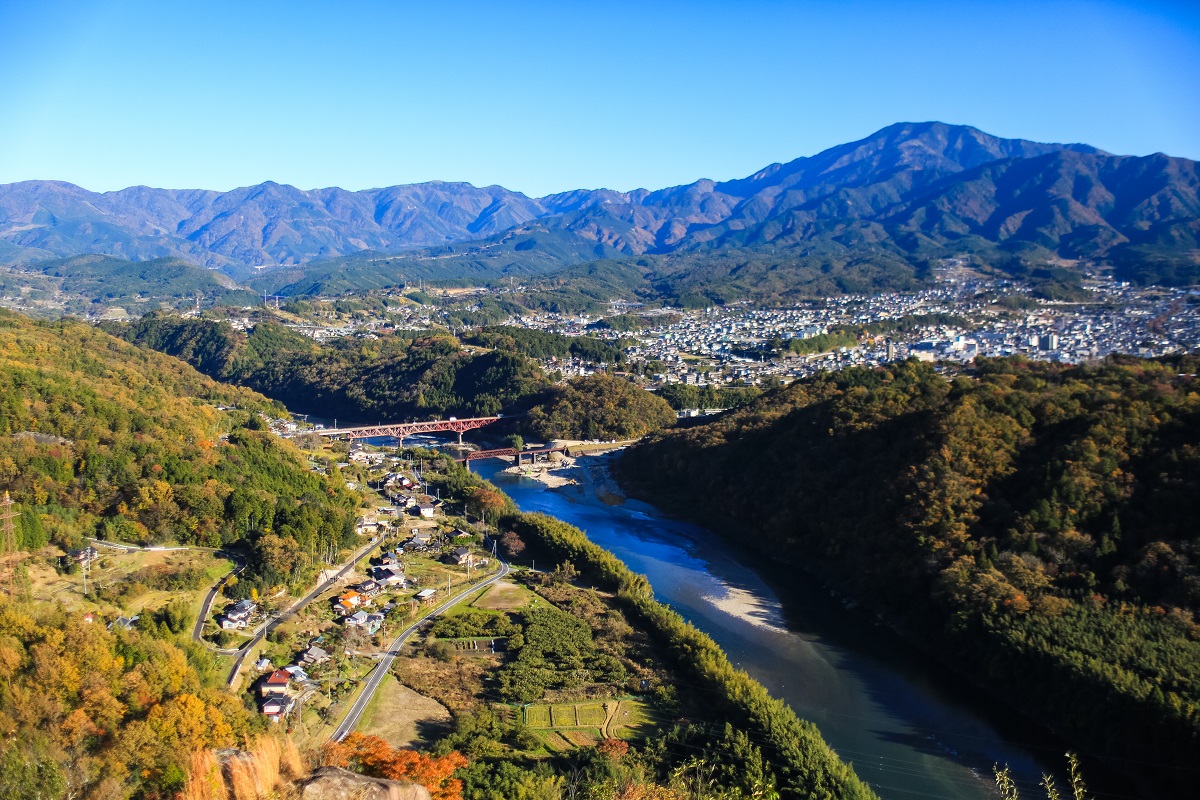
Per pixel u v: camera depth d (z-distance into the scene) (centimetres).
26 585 15150
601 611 17988
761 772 11638
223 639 15250
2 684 10262
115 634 12631
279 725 12238
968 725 14075
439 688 14462
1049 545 16800
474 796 10175
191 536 19012
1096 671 13525
